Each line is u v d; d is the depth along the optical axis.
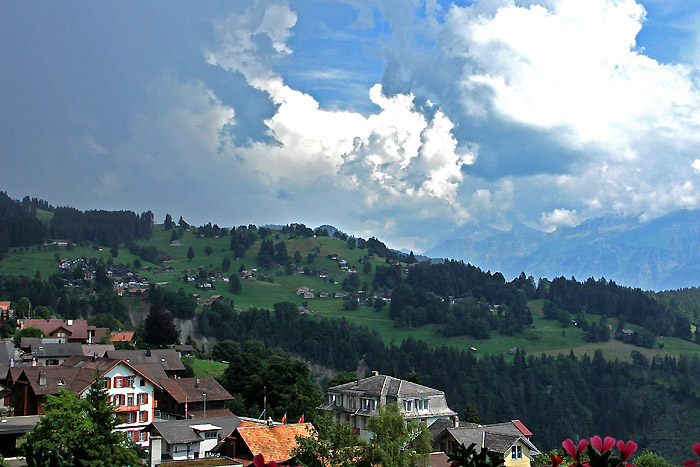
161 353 137.88
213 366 180.62
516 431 84.69
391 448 51.09
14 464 47.91
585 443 11.39
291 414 116.38
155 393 109.12
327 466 48.53
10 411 96.50
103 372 91.38
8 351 142.75
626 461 10.94
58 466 19.45
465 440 73.75
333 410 104.75
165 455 74.94
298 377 124.19
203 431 77.69
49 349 134.38
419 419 94.94
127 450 49.59
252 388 126.69
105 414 48.62
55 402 48.16
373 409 96.94
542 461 70.94
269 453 59.56
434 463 67.00
